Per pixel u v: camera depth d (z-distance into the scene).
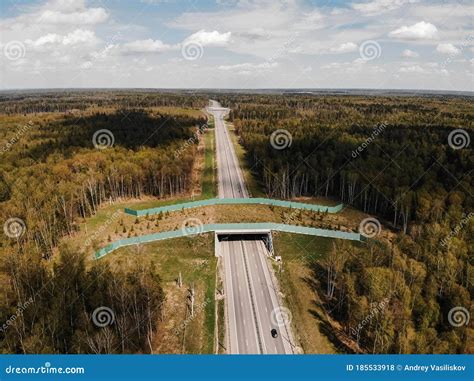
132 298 67.88
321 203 129.50
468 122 196.38
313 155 144.75
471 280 73.69
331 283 82.19
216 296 80.44
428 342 61.22
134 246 96.12
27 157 143.00
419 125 186.12
